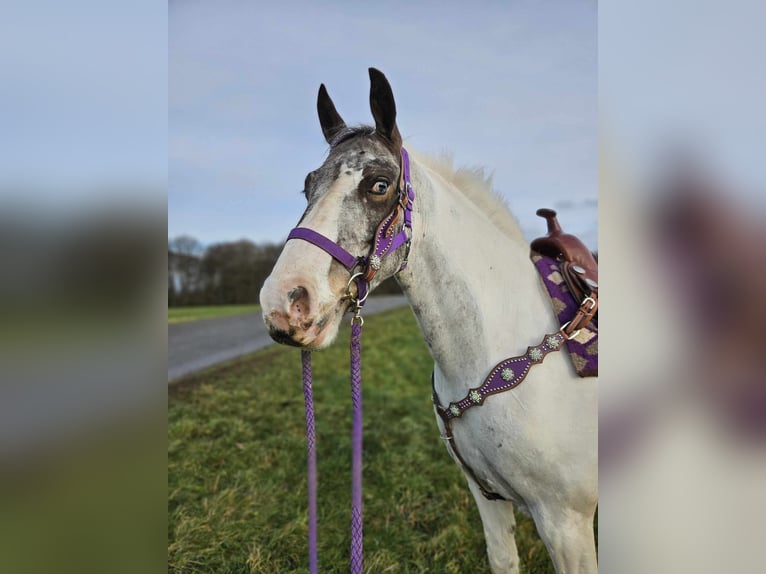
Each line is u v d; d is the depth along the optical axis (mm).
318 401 3668
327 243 948
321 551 1855
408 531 1971
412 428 3053
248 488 2330
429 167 1254
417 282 1125
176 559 1759
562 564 1121
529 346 1098
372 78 1049
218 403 3596
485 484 1208
